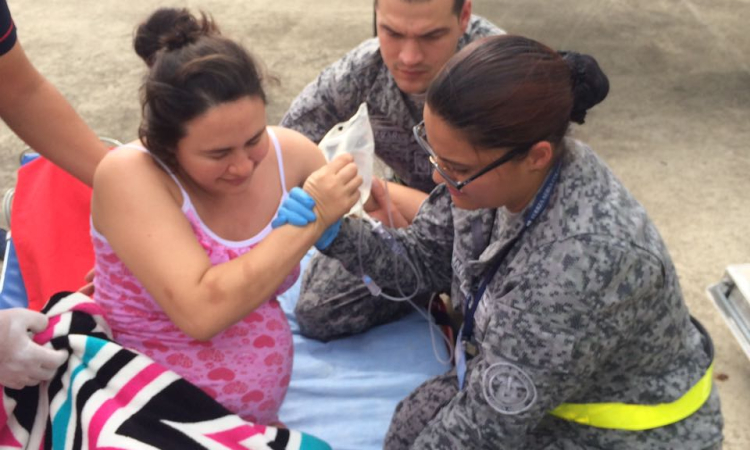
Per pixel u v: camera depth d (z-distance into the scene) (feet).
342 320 7.52
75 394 5.07
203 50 4.36
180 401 5.12
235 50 4.46
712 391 5.42
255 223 5.22
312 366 7.29
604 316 4.58
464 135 4.28
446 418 5.25
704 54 14.52
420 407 6.19
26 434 5.22
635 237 4.54
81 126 6.35
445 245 6.19
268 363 5.57
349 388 7.03
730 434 7.67
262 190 5.25
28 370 4.97
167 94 4.31
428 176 7.73
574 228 4.55
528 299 4.64
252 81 4.44
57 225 7.04
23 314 5.06
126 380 5.08
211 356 5.40
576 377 4.76
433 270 6.42
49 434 5.16
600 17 15.78
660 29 15.38
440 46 6.39
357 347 7.55
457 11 6.34
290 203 4.86
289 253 4.82
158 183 4.82
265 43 14.69
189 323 4.71
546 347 4.63
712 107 12.95
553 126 4.33
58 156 6.34
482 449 5.14
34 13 15.90
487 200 4.69
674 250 9.92
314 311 7.48
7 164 11.57
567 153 4.72
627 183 11.09
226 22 15.46
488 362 4.90
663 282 4.74
